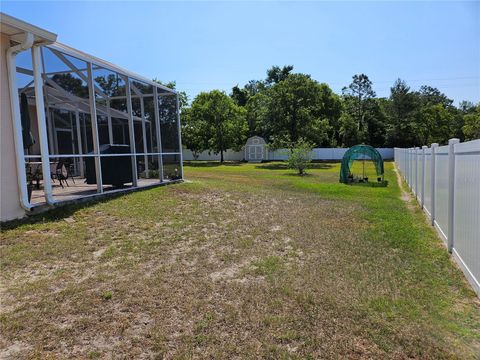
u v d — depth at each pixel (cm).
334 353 262
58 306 330
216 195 984
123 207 737
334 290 378
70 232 559
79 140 1114
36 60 639
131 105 1030
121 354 260
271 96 3341
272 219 741
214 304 343
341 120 4331
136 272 423
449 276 424
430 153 762
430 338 282
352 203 981
